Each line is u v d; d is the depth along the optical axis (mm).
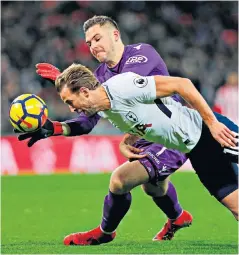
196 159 20766
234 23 78312
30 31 70062
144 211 32875
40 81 63625
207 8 77875
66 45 69562
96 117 22578
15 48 68125
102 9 74312
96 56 22594
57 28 70875
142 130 19703
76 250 21922
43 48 68812
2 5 70812
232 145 18719
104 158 51625
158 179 21828
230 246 22719
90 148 51594
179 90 18484
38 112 19328
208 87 70250
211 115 18547
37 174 50438
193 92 18406
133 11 75250
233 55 75625
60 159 51188
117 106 18781
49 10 72250
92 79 18656
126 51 22609
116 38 22594
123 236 25453
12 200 36781
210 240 24172
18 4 71562
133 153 21219
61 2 72938
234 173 20844
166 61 72000
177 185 43375
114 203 22047
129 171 21500
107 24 22438
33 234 25828
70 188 42188
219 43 75938
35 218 30312
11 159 50312
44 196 38469
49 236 25312
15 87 63344
